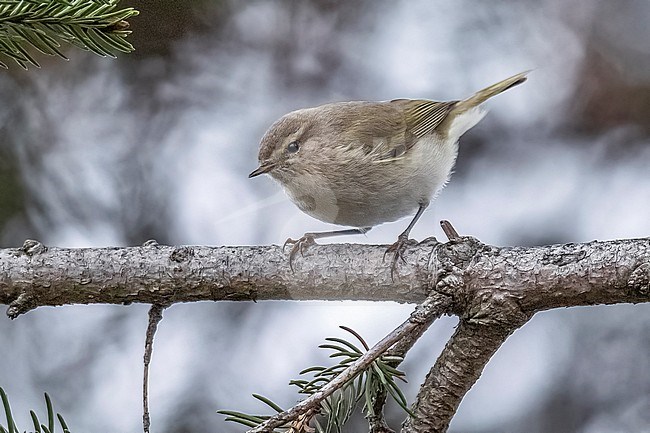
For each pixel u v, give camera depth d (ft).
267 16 41.11
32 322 35.50
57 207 37.35
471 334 19.83
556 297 19.27
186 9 40.19
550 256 19.44
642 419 35.17
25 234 36.27
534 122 40.06
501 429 35.50
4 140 37.45
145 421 19.25
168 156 39.52
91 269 20.98
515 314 19.44
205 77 40.70
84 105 39.22
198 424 34.63
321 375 19.40
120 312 36.32
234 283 21.07
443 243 20.75
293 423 17.75
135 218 38.42
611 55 40.04
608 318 36.58
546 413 35.73
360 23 41.78
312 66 41.42
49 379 35.06
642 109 39.37
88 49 19.06
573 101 40.01
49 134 38.34
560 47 40.81
